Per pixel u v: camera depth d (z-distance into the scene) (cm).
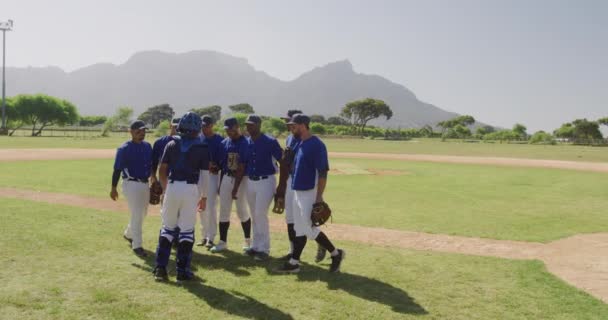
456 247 714
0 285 479
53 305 431
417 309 448
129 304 439
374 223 896
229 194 660
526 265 608
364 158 3028
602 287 529
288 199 636
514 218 965
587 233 827
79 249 628
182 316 416
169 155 520
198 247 684
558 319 432
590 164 2728
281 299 466
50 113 6650
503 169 2320
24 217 824
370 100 14450
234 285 507
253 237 647
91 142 4222
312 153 550
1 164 1936
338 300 466
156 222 841
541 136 8062
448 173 2041
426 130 11506
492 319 430
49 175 1574
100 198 1098
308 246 705
